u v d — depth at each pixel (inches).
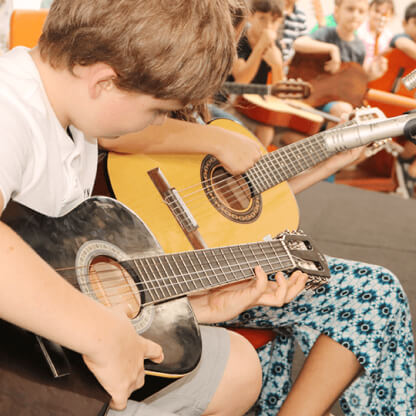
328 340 51.7
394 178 148.9
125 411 34.2
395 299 51.5
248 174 59.1
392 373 52.5
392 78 142.7
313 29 138.9
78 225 37.5
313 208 131.4
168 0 30.4
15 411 28.9
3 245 27.0
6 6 114.9
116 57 30.3
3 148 28.8
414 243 117.9
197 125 56.4
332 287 52.8
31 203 34.9
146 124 34.2
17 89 31.7
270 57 134.3
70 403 30.3
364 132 60.6
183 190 53.8
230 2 37.2
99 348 29.2
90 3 30.2
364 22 139.3
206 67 32.1
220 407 42.9
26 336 31.4
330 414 57.0
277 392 58.2
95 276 38.1
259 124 137.4
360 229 122.5
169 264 40.8
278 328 54.9
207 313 46.2
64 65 31.9
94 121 33.3
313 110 139.6
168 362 36.7
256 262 46.2
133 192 50.9
